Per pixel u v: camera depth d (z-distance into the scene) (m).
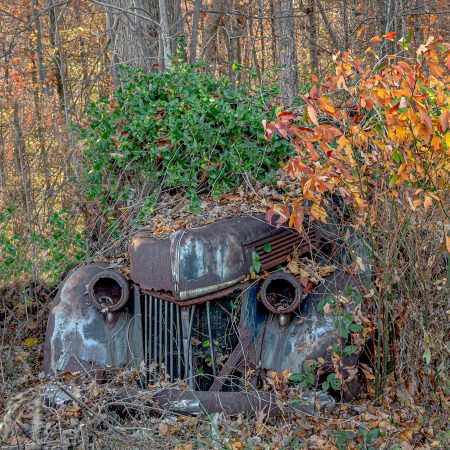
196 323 5.02
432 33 16.36
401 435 4.56
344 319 4.93
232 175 6.31
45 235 8.38
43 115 13.89
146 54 10.23
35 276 7.49
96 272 5.57
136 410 4.90
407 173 4.63
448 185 4.80
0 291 7.29
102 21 18.34
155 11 10.44
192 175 6.29
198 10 10.62
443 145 4.57
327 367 4.88
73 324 5.26
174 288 4.90
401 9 13.24
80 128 7.40
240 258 5.00
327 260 5.37
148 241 5.26
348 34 14.50
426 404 4.98
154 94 7.00
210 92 6.79
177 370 5.12
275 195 5.83
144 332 5.25
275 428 4.64
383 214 5.02
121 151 6.91
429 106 4.64
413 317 4.91
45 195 9.30
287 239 5.28
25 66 16.72
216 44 16.97
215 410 4.80
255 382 4.93
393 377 5.09
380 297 4.95
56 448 4.49
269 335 5.05
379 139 5.09
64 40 17.00
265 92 6.93
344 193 4.63
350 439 4.52
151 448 4.48
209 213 5.73
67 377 5.03
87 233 7.52
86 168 7.60
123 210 6.85
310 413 4.77
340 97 6.13
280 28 15.08
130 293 5.33
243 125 6.21
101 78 16.23
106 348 5.18
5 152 12.49
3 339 6.48
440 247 4.96
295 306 4.91
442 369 4.84
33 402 4.84
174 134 6.29
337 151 4.61
